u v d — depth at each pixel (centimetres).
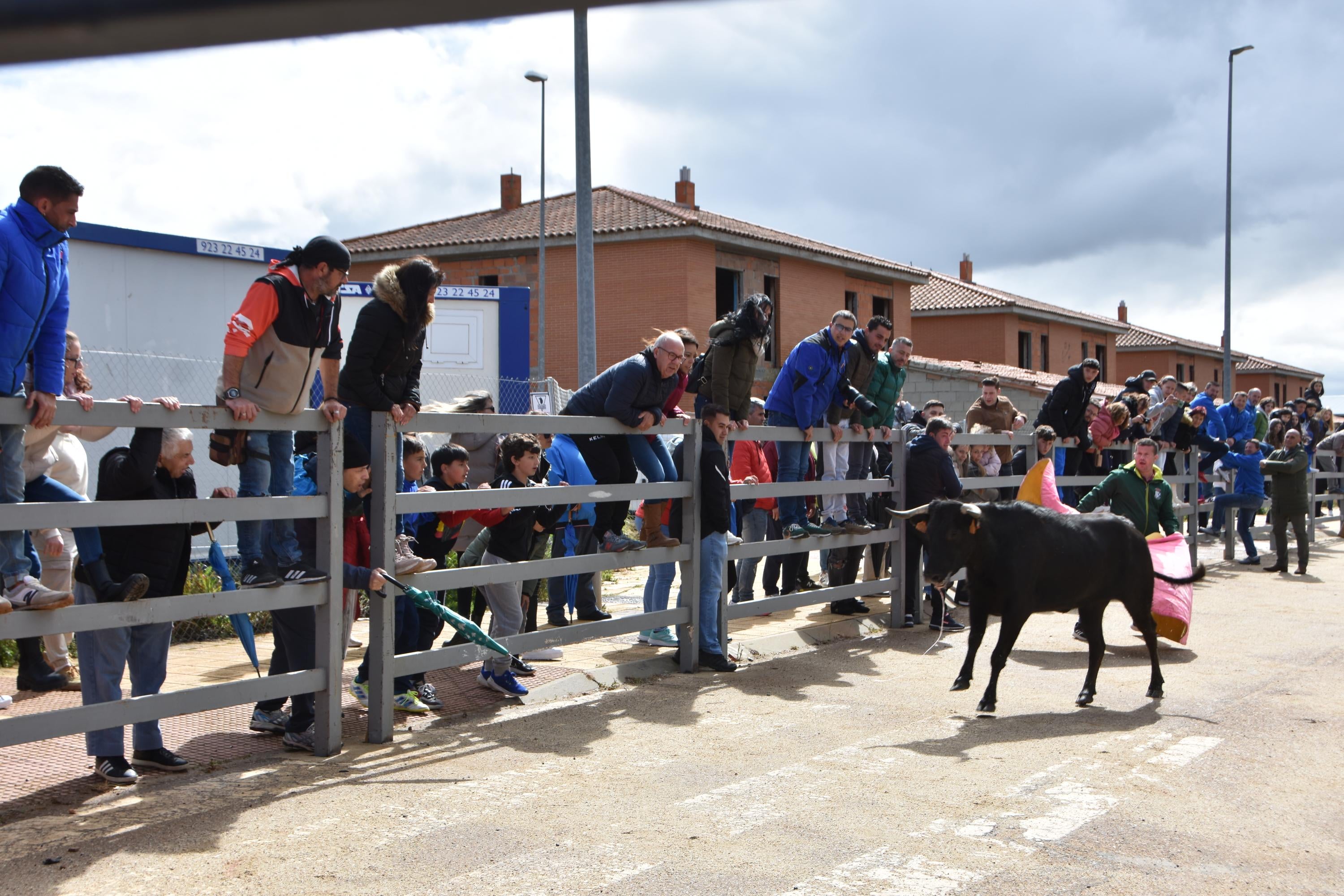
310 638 559
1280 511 1370
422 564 572
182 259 1080
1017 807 458
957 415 2822
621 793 479
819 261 2808
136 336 1045
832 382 872
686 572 764
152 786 484
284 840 414
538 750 554
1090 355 4403
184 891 363
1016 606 635
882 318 955
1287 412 1741
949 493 961
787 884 370
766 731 596
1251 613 1052
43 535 617
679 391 773
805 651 861
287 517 513
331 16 147
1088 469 1239
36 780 487
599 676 719
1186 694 698
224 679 688
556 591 852
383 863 391
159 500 461
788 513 887
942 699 684
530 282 2617
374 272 2772
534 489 632
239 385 493
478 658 620
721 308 2661
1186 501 1458
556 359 2592
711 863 390
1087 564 654
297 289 506
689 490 756
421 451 679
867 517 999
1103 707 661
